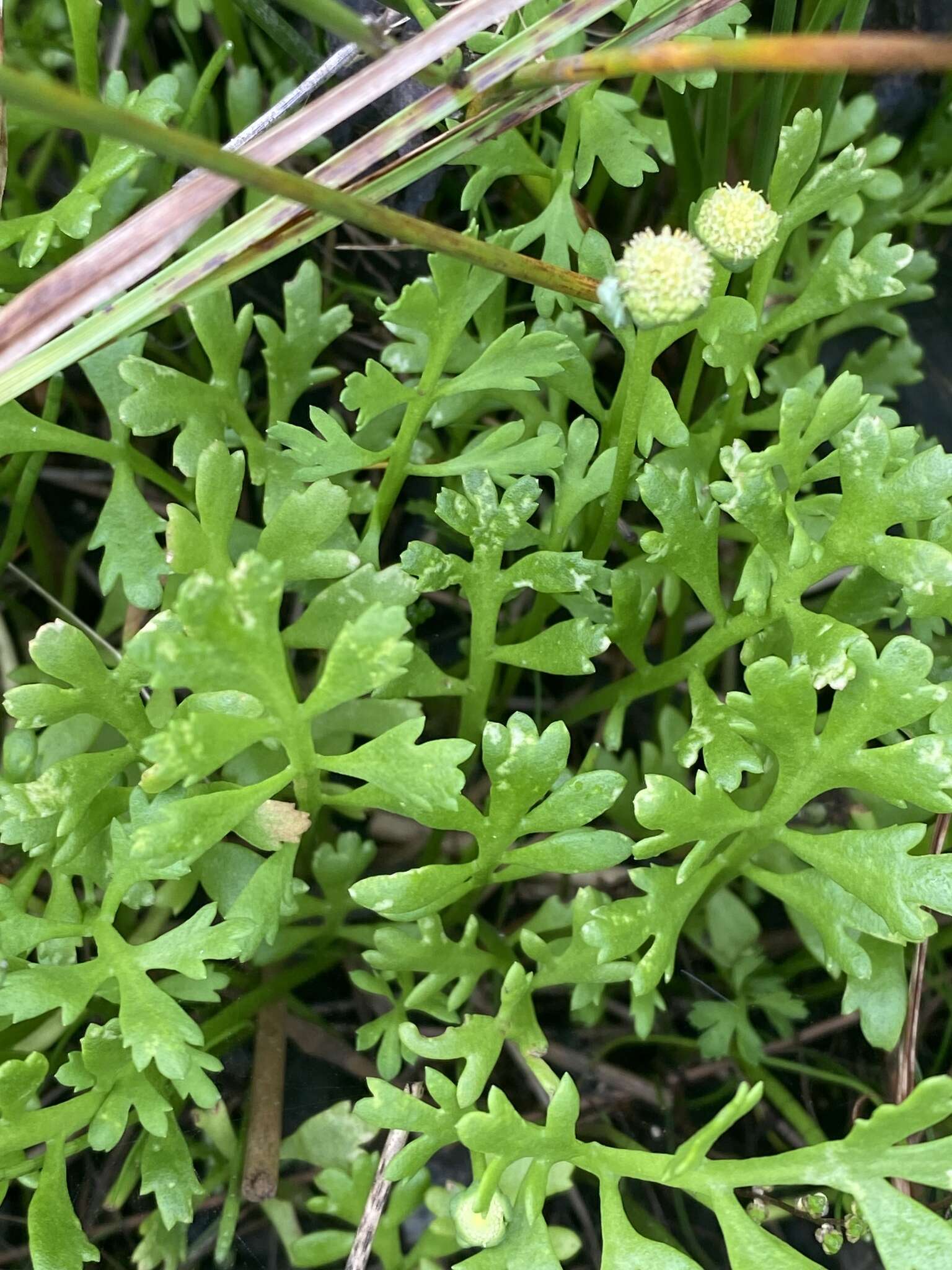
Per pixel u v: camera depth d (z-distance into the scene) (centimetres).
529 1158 11
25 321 11
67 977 11
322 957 14
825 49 8
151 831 10
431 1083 10
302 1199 14
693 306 10
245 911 11
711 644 13
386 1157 12
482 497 12
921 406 17
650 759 15
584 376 13
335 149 16
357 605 12
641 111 17
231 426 13
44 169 16
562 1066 15
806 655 12
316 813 11
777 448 12
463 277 12
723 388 17
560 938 14
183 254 15
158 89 13
